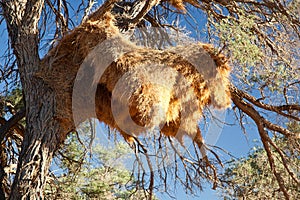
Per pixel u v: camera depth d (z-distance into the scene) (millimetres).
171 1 8812
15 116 8617
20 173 6809
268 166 8875
